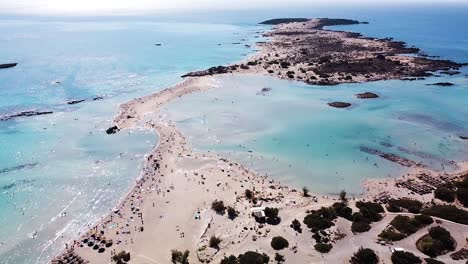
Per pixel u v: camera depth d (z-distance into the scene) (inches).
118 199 2997.0
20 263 2279.8
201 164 3501.5
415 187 3100.4
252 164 3523.6
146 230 2578.7
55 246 2438.5
